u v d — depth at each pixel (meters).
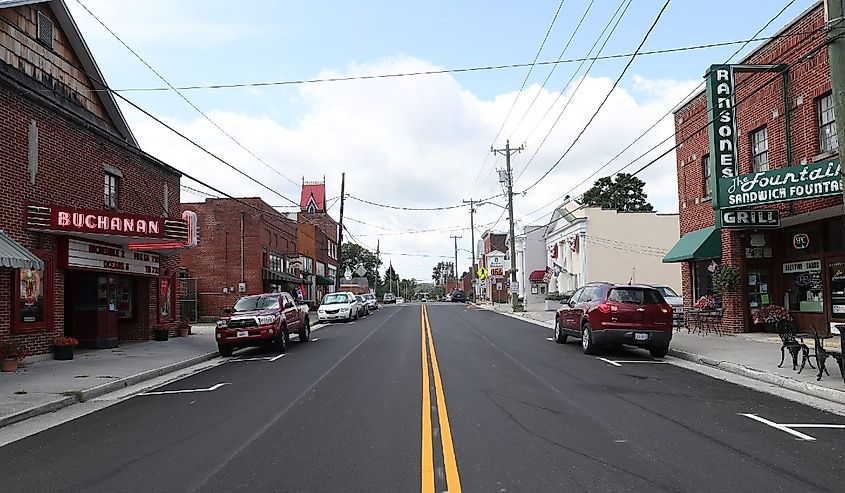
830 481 6.29
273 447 7.80
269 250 42.44
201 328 31.11
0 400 11.16
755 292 20.58
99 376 14.07
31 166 16.95
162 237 19.25
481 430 8.48
